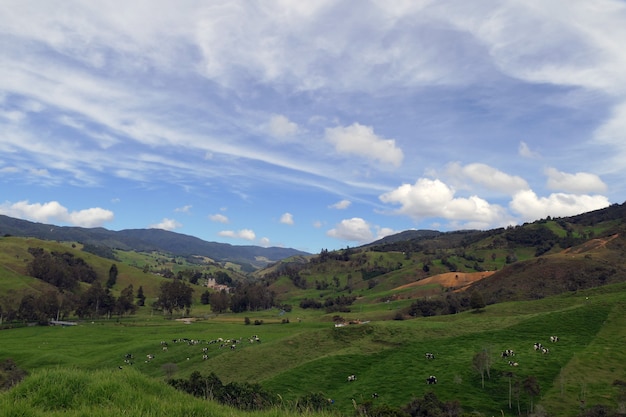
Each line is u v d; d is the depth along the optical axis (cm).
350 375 6719
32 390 1016
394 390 5903
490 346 7438
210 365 7494
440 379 6147
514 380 5825
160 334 11731
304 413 993
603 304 8725
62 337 11500
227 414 948
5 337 11669
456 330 8556
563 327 7956
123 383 1100
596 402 4969
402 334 8456
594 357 6391
